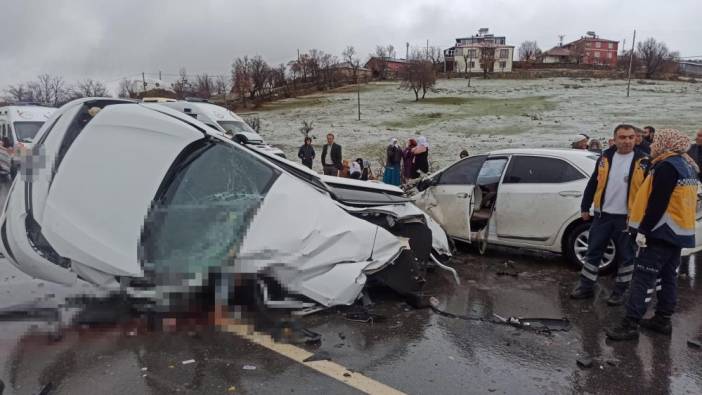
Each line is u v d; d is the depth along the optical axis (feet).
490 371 11.34
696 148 25.38
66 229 13.85
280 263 13.51
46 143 15.20
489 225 21.08
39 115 42.88
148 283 13.51
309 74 251.19
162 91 179.42
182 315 13.66
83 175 14.15
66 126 15.17
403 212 17.11
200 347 12.19
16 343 12.17
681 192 12.65
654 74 227.40
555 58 331.36
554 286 17.61
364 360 11.75
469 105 154.51
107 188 13.97
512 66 289.94
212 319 13.56
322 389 10.42
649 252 12.89
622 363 11.84
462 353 12.21
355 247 14.52
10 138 39.83
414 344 12.67
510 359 11.94
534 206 19.88
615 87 188.14
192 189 14.02
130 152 14.02
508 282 18.02
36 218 14.32
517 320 14.32
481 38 340.80
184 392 10.23
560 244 19.66
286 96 214.07
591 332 13.64
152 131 13.99
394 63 310.24
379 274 15.20
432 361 11.76
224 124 41.42
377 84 237.25
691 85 192.95
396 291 15.30
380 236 14.94
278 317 13.66
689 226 12.82
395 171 38.91
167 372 10.99
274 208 13.94
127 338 12.57
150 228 13.64
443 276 18.67
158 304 13.57
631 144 15.42
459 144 81.87
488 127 107.04
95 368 11.11
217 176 14.28
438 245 18.63
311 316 14.24
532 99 161.38
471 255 21.93
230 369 11.18
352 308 14.73
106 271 13.58
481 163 21.68
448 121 121.29
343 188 17.07
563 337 13.29
